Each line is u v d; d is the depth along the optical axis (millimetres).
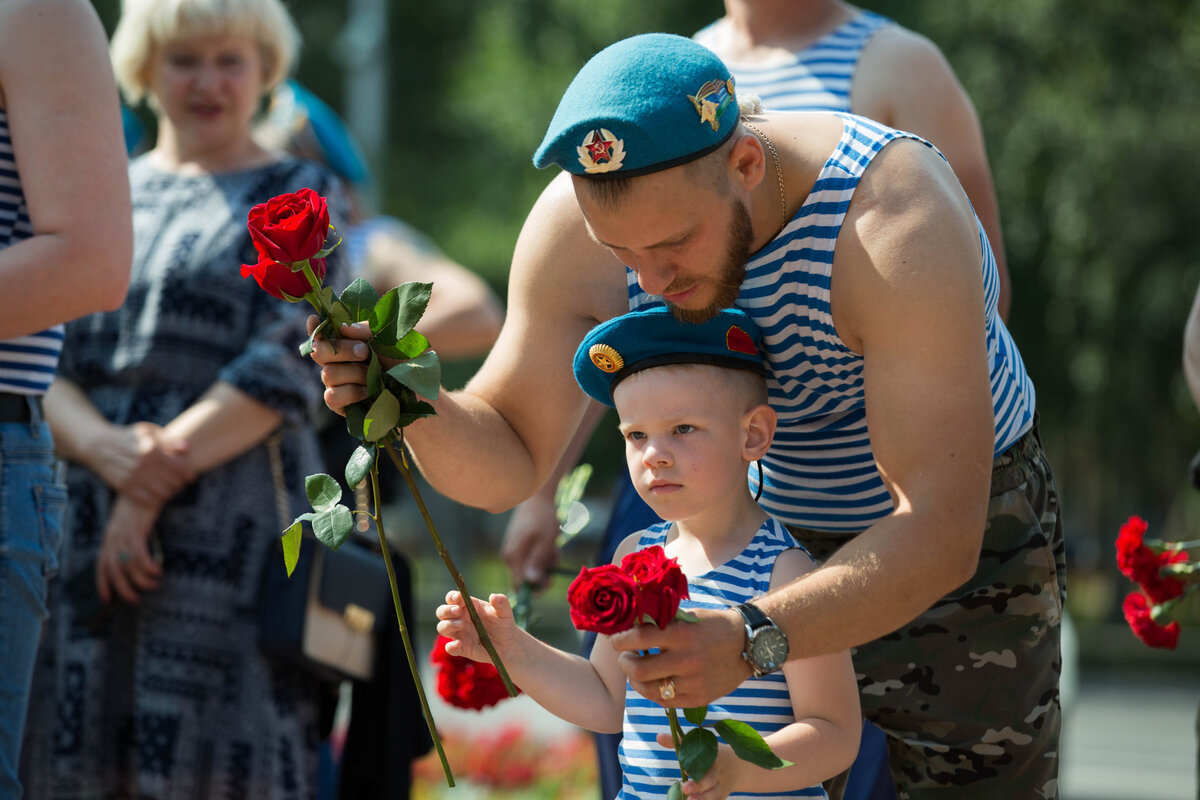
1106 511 32125
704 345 3262
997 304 3650
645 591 2660
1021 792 3730
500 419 3650
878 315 2990
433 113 27734
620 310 3539
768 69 4598
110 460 4750
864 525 3686
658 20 22672
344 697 8133
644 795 3291
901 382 2928
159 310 4875
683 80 2789
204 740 4723
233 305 4922
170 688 4723
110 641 4773
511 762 9578
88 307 3830
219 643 4773
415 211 25656
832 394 3387
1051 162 20641
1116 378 22250
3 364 3797
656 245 2857
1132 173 20281
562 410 3656
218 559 4809
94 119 3877
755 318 3275
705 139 2791
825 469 3641
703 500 3268
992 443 2932
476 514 30953
